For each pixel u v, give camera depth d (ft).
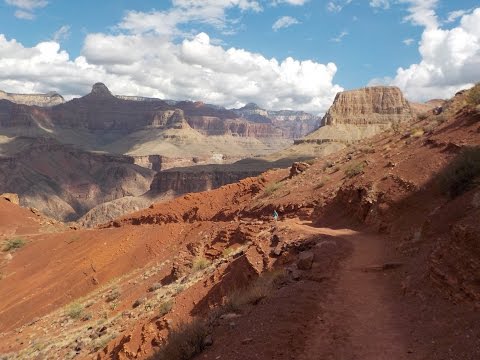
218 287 66.49
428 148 84.23
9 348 118.73
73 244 208.33
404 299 40.88
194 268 104.99
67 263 188.14
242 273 64.44
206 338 39.99
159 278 120.06
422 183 71.10
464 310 33.68
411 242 54.80
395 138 114.93
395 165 84.69
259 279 55.26
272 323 38.42
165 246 163.53
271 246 68.13
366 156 115.34
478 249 34.86
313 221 95.25
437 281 38.55
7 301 174.19
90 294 147.54
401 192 73.31
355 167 103.45
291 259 59.52
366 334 35.24
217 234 121.80
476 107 84.99
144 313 86.48
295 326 37.11
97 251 182.29
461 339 30.50
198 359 36.68
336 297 43.39
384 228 69.97
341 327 36.73
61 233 233.96
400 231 65.51
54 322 127.85
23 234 269.64
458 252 37.11
